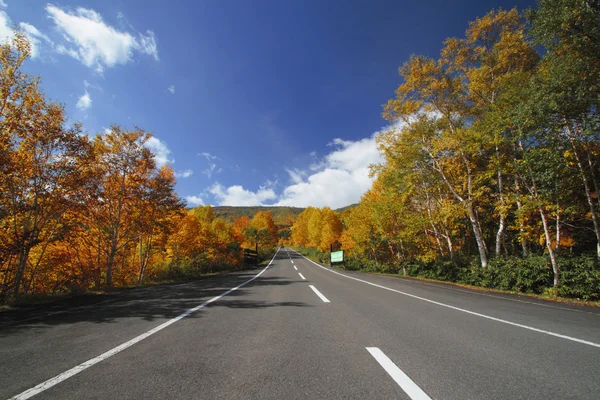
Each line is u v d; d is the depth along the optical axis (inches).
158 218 693.9
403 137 641.6
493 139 483.8
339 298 333.1
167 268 789.2
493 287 485.7
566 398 96.9
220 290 417.4
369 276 720.3
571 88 345.1
